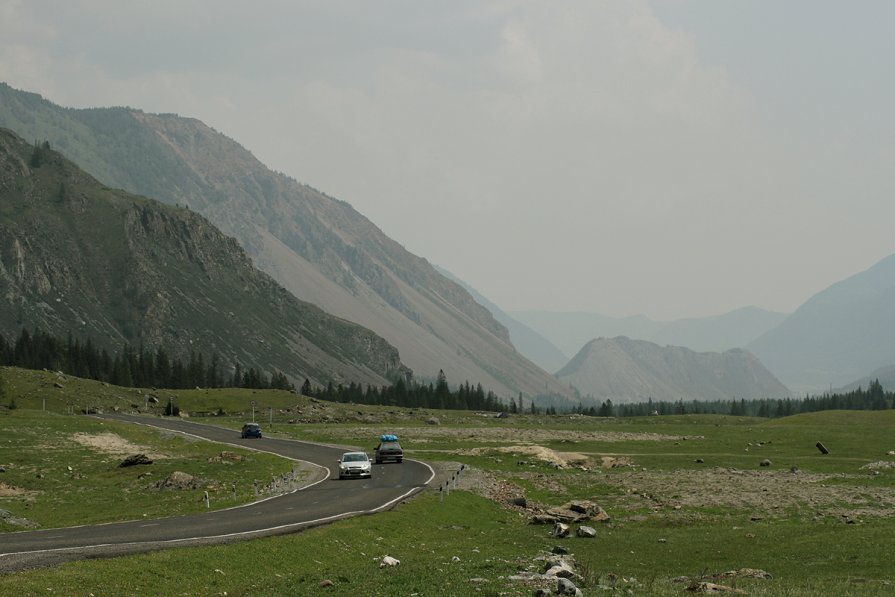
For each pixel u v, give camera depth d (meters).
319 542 42.91
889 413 183.12
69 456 95.44
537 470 94.81
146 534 43.53
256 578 35.56
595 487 81.44
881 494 71.75
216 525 47.56
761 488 78.31
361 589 33.53
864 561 42.53
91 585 30.14
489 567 39.41
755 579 38.50
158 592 31.27
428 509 58.78
